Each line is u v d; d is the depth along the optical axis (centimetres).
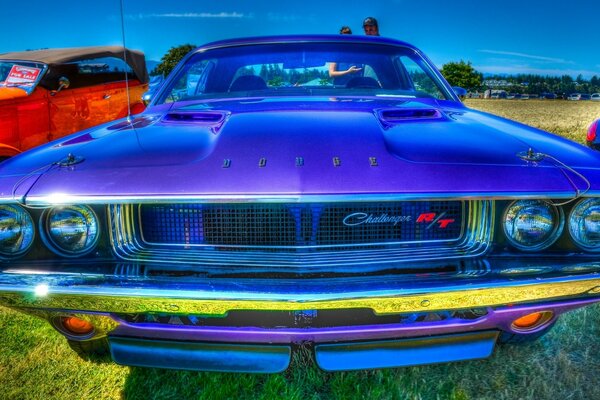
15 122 460
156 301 142
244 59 274
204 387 190
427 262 149
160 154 162
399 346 164
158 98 260
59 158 166
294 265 147
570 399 179
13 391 189
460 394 181
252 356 164
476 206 150
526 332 191
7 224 148
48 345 219
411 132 179
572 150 171
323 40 281
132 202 142
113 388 192
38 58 503
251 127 179
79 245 151
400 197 139
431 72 274
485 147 165
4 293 145
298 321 153
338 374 194
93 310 152
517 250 151
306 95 249
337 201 137
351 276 145
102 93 571
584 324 226
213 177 145
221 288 140
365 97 245
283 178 143
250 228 150
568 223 148
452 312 163
